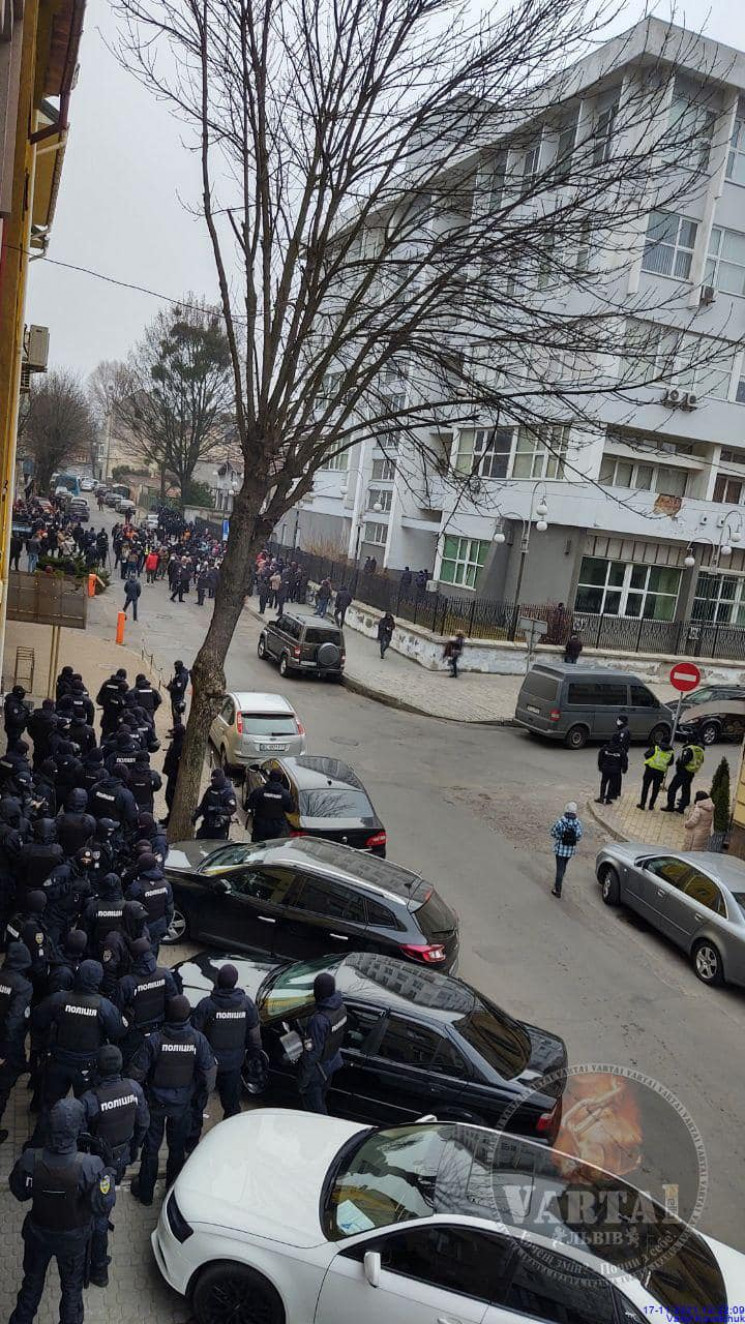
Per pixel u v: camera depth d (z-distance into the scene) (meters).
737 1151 7.89
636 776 21.22
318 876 9.25
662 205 12.02
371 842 12.45
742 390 32.41
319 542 51.19
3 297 12.59
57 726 12.89
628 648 31.97
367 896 9.12
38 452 61.53
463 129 11.85
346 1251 4.84
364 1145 5.69
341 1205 5.17
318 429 12.09
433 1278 4.66
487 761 20.58
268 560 41.47
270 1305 4.93
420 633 29.83
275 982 7.63
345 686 26.22
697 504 32.66
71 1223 4.63
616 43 23.48
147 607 33.00
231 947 9.37
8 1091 6.23
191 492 74.75
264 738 16.20
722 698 25.05
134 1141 5.70
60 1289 5.25
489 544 35.28
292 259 11.38
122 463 121.94
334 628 25.69
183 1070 5.96
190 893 9.57
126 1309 5.18
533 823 16.67
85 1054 5.94
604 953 11.77
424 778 18.48
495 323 13.62
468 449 36.78
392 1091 6.81
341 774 13.58
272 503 12.04
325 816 12.40
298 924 9.12
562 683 22.31
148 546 43.16
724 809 15.00
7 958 6.41
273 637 27.03
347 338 11.99
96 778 10.91
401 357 13.92
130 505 73.44
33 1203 4.67
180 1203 5.29
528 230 11.58
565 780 19.95
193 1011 6.54
